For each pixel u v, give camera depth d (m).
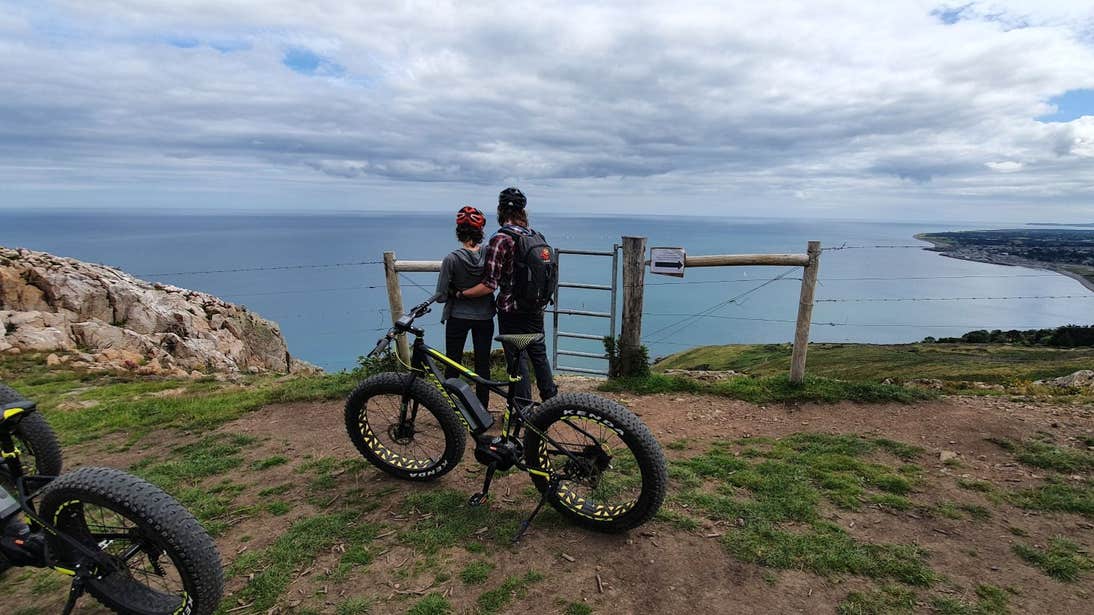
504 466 3.65
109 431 5.82
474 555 3.13
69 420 6.35
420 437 4.29
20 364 10.26
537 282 4.48
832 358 58.72
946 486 4.01
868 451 4.67
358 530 3.41
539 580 2.90
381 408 4.40
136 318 14.20
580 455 3.42
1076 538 3.33
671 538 3.27
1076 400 6.38
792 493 3.79
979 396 6.88
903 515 3.56
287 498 3.94
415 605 2.72
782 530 3.33
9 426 2.77
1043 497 3.82
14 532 2.75
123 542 2.66
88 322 12.49
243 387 8.08
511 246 4.46
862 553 3.09
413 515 3.59
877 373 44.09
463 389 3.76
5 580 3.10
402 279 6.89
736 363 64.00
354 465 4.45
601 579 2.90
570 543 3.25
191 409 6.42
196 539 2.47
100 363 10.83
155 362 11.19
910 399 6.04
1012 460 4.53
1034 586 2.86
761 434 5.18
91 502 2.46
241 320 17.36
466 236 4.47
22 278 13.17
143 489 2.47
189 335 15.01
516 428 3.68
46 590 3.01
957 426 5.28
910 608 2.67
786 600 2.72
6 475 2.78
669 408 5.99
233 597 2.84
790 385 6.43
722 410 5.89
